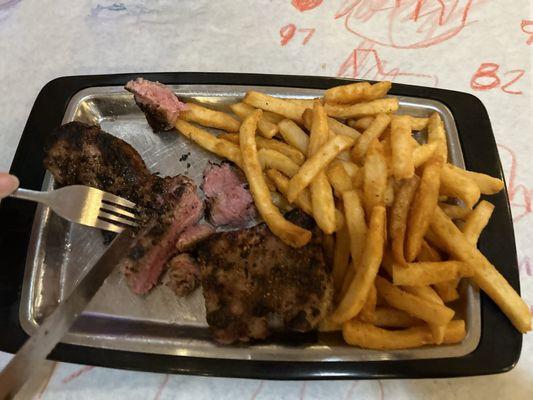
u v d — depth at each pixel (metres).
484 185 0.27
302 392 0.25
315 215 0.25
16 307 0.25
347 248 0.25
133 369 0.23
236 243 0.25
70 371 0.26
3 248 0.26
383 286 0.24
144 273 0.26
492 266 0.24
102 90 0.32
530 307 0.27
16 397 0.25
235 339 0.23
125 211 0.27
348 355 0.23
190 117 0.30
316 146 0.26
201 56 0.37
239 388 0.25
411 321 0.24
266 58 0.37
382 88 0.29
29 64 0.37
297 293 0.24
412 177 0.25
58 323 0.21
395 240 0.24
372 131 0.27
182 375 0.25
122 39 0.38
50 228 0.28
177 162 0.31
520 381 0.25
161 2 0.40
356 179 0.26
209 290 0.24
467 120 0.30
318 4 0.39
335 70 0.36
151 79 0.32
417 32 0.38
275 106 0.29
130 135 0.32
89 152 0.27
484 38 0.37
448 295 0.25
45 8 0.40
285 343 0.24
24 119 0.35
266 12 0.39
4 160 0.33
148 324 0.26
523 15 0.38
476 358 0.23
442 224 0.25
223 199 0.28
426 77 0.36
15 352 0.24
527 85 0.35
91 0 0.40
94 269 0.24
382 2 0.39
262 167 0.28
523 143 0.33
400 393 0.25
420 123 0.30
